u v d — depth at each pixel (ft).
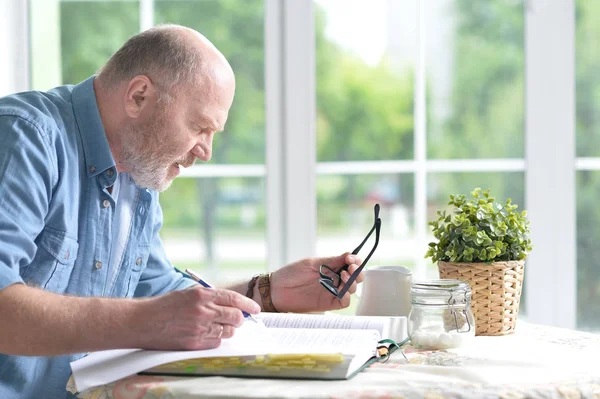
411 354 4.04
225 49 8.00
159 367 3.64
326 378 3.51
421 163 8.02
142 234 5.32
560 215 7.86
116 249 5.14
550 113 7.84
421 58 8.00
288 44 7.91
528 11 7.85
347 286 4.99
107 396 3.54
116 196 5.11
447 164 8.01
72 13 8.05
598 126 7.84
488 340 4.44
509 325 4.64
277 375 3.55
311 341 3.87
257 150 8.04
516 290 4.64
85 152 4.72
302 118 7.95
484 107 7.97
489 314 4.57
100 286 4.84
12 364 4.43
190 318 3.64
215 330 3.68
